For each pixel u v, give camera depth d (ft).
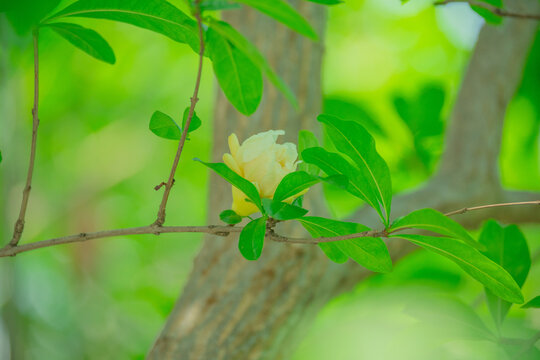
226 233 3.17
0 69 6.15
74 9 3.20
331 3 3.18
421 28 9.93
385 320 5.07
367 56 10.41
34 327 9.88
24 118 9.56
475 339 3.53
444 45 9.83
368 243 3.18
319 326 5.35
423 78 9.81
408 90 9.78
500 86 4.82
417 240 3.15
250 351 3.83
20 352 6.93
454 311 3.56
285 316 3.86
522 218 4.65
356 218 3.99
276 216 3.09
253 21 4.00
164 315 8.39
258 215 3.87
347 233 3.18
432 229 3.11
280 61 3.96
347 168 3.15
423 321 3.56
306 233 3.86
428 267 5.70
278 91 3.94
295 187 3.13
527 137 7.30
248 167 3.16
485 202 4.46
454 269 5.76
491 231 3.55
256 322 3.84
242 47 3.17
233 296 3.85
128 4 3.20
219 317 3.84
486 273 3.17
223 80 3.31
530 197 4.64
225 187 3.96
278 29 3.98
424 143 5.45
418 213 3.09
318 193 3.95
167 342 3.84
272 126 3.93
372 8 9.89
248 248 3.13
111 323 10.42
